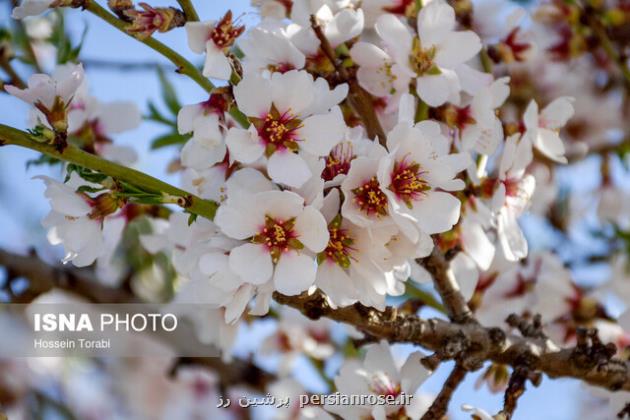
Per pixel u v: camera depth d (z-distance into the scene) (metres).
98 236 0.59
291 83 0.56
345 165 0.57
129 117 0.73
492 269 0.71
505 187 0.64
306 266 0.55
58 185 0.58
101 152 0.72
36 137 0.55
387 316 0.60
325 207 0.56
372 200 0.56
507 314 0.71
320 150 0.56
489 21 0.74
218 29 0.57
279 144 0.56
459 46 0.62
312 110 0.57
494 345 0.62
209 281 0.55
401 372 0.62
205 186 0.59
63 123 0.56
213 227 0.57
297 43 0.61
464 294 0.64
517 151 0.64
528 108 0.65
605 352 0.63
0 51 0.73
